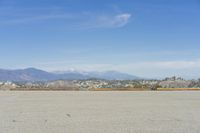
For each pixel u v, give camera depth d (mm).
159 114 29016
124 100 46219
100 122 23828
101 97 54031
